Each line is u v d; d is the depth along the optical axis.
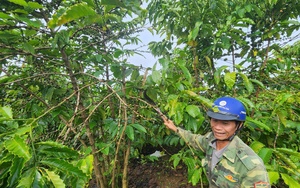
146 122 2.48
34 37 1.94
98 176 2.21
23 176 0.95
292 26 2.57
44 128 2.05
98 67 2.32
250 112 2.24
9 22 1.47
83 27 1.79
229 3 2.69
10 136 1.08
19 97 2.08
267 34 2.55
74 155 1.10
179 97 1.80
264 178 1.39
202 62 2.84
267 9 2.62
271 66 2.38
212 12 2.46
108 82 1.95
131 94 2.08
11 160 0.97
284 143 2.22
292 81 2.36
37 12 1.75
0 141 1.12
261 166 1.41
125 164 2.35
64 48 1.81
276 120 2.03
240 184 1.48
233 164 1.49
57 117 1.96
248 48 2.82
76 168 1.00
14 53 1.57
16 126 1.17
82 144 2.22
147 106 2.05
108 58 1.94
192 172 1.86
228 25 2.33
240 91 2.47
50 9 1.83
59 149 1.08
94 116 2.08
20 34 1.65
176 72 2.08
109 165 2.54
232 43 2.76
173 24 2.61
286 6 2.59
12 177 0.91
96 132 2.57
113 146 2.31
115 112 2.47
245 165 1.42
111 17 1.87
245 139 2.29
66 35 1.58
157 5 2.48
